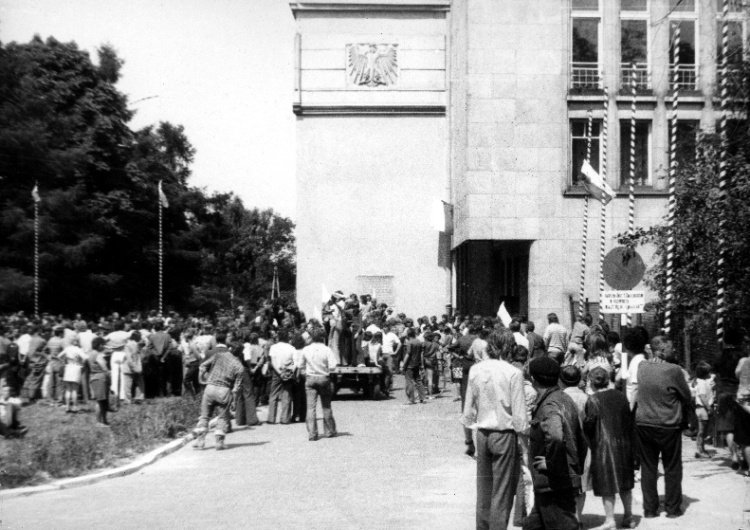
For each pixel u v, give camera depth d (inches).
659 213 1262.3
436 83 1701.5
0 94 1256.8
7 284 1492.4
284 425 800.9
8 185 1483.8
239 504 434.0
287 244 4281.5
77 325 1051.3
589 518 411.8
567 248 1262.3
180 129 2699.3
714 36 1266.0
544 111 1268.5
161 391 1007.6
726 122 645.9
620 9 1282.0
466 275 1449.3
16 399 657.0
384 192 1700.3
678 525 389.4
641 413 409.1
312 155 1702.8
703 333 724.0
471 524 387.5
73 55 1777.8
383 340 1129.4
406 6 1702.8
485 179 1267.2
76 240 1680.6
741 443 476.4
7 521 398.3
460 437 686.5
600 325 823.7
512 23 1272.1
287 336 821.9
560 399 341.7
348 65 1705.2
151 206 2064.5
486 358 374.3
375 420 812.6
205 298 2361.0
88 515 411.8
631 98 1269.7
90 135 1775.3
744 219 570.6
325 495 455.8
